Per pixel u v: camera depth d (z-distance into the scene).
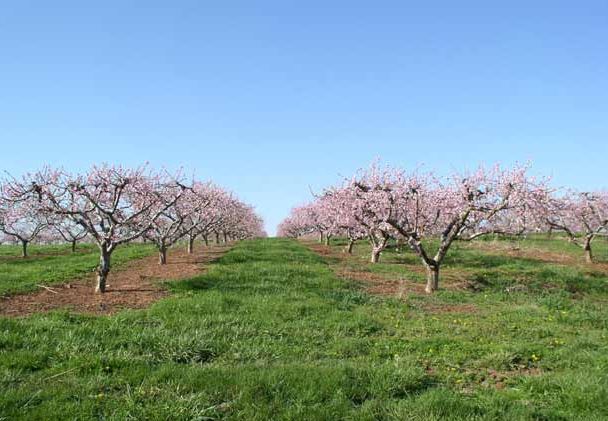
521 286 19.28
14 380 7.47
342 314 12.80
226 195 41.81
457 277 21.09
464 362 9.38
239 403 6.73
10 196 15.19
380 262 27.62
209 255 31.05
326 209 31.08
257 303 13.62
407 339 10.79
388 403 6.98
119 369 7.97
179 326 10.84
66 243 45.69
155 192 18.98
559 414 6.86
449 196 19.56
